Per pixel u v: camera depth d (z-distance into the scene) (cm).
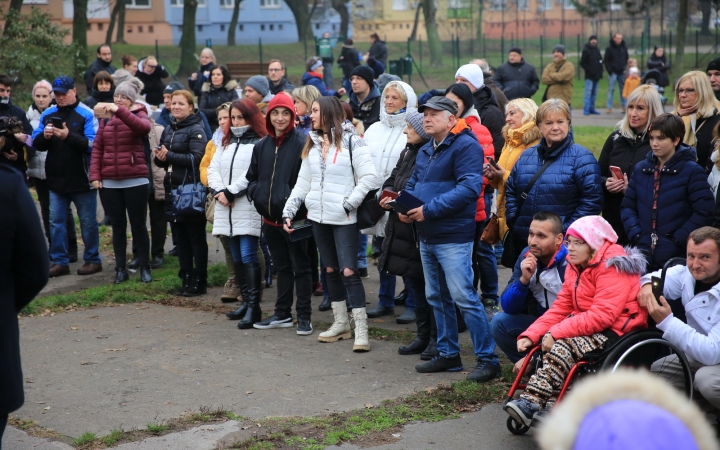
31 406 476
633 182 502
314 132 597
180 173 728
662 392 87
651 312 398
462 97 582
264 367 547
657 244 479
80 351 591
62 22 3891
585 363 400
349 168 583
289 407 468
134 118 764
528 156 531
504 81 1429
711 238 395
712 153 508
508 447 406
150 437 423
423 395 484
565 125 511
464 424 438
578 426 88
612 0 3566
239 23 5150
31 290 311
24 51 1741
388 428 432
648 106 525
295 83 3098
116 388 506
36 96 950
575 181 506
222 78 1017
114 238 802
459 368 532
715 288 400
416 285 565
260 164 628
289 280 650
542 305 471
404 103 649
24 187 306
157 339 620
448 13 4688
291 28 5328
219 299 753
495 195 684
